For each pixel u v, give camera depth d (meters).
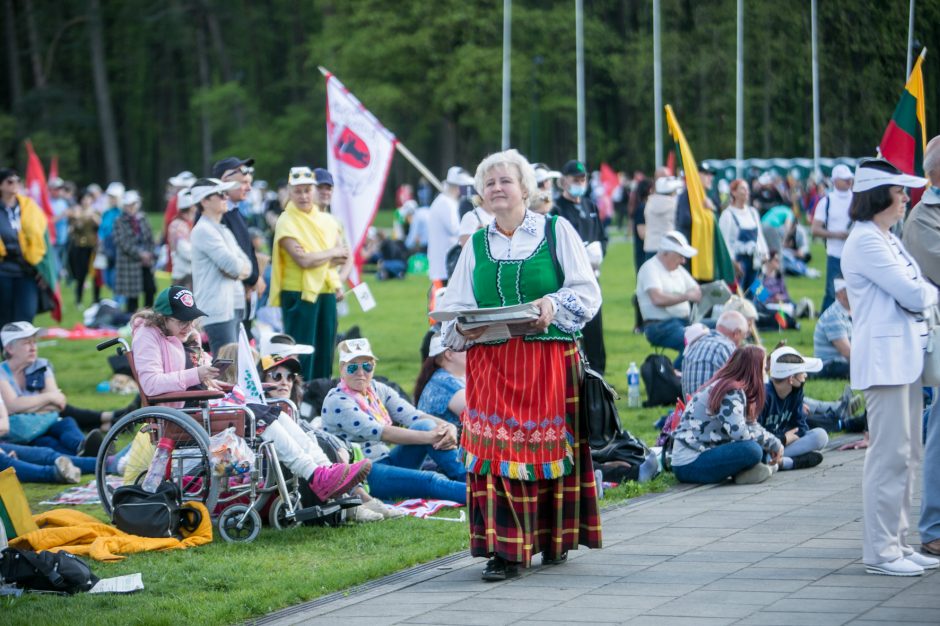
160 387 10.18
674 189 22.34
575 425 8.55
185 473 10.08
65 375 20.09
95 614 7.82
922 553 8.48
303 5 101.56
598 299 8.45
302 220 14.91
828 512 9.92
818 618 7.05
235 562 9.14
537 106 79.69
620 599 7.68
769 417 12.20
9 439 13.33
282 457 10.05
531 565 8.70
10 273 18.52
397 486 11.15
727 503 10.45
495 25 80.94
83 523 9.87
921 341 7.98
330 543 9.70
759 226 22.88
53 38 98.19
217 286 13.84
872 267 7.96
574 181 17.25
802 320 23.95
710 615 7.21
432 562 9.02
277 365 11.49
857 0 21.33
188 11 99.44
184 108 102.88
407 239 44.94
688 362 13.19
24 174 91.25
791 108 30.11
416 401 12.16
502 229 8.57
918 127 14.68
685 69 46.56
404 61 84.25
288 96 103.81
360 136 18.78
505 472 8.29
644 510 10.34
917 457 8.15
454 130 86.06
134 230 26.27
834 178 20.75
